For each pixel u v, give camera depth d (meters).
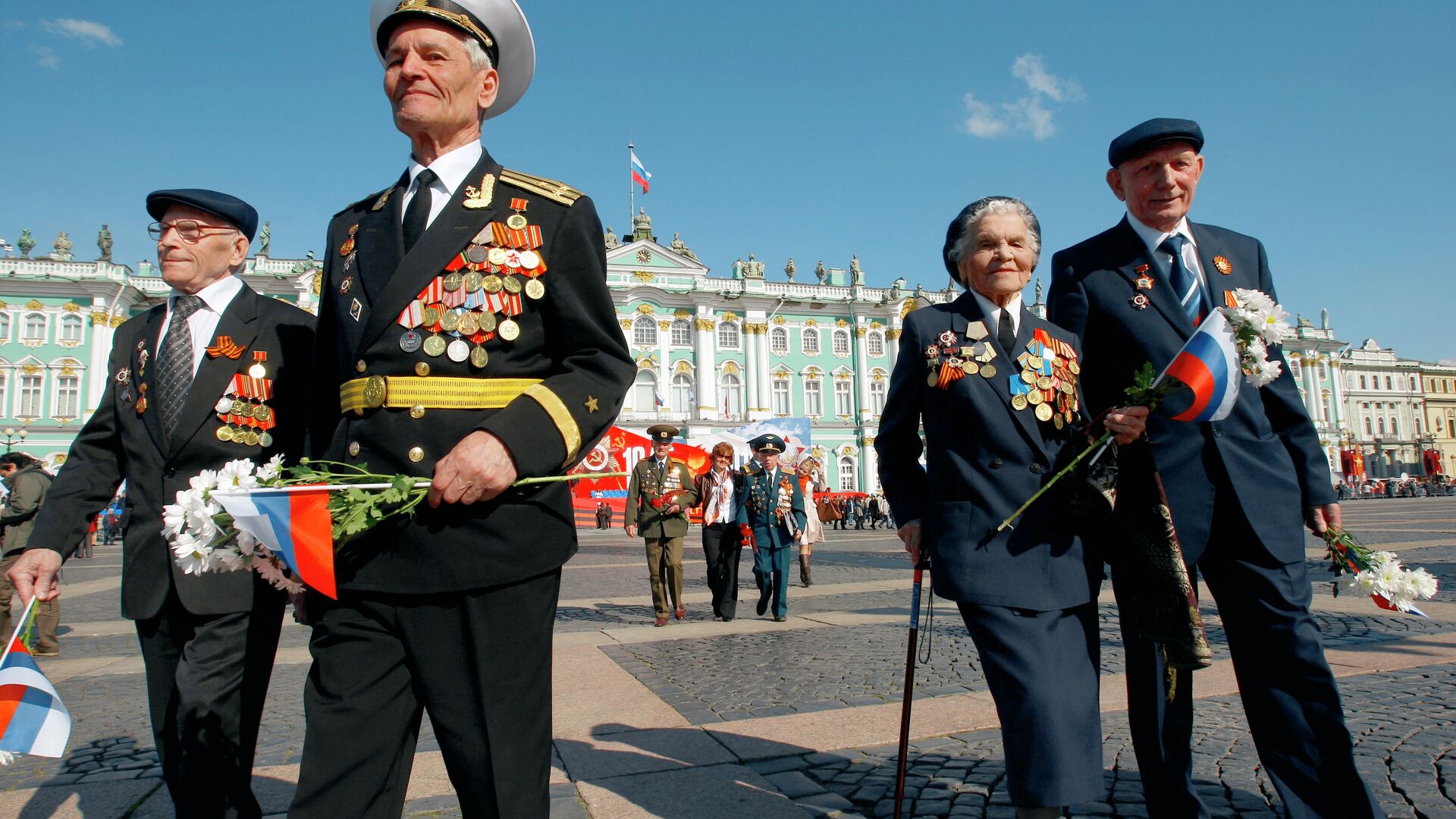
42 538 2.79
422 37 2.10
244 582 2.77
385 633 1.92
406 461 1.91
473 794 1.88
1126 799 3.22
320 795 1.79
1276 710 2.60
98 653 7.60
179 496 1.85
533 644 1.93
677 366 46.47
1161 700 2.74
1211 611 8.18
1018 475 2.66
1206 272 2.99
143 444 2.92
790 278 51.25
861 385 49.50
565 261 2.06
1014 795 2.41
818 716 4.56
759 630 8.12
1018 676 2.46
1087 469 2.63
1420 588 2.46
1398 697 4.64
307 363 3.14
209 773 2.66
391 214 2.14
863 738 4.12
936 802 3.23
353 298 2.11
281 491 1.78
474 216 2.08
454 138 2.18
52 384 41.81
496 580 1.87
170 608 2.83
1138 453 2.55
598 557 20.11
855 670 5.95
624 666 6.29
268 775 3.88
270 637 2.88
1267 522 2.63
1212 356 2.45
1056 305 3.18
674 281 46.88
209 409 2.92
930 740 4.07
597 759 3.85
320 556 1.75
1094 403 3.07
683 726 4.44
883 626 8.13
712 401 46.44
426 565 1.86
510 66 2.38
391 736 1.89
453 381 1.96
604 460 24.72
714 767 3.73
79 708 5.34
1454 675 5.20
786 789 3.42
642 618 9.40
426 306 2.00
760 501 8.95
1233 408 2.72
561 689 5.45
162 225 3.09
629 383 2.04
